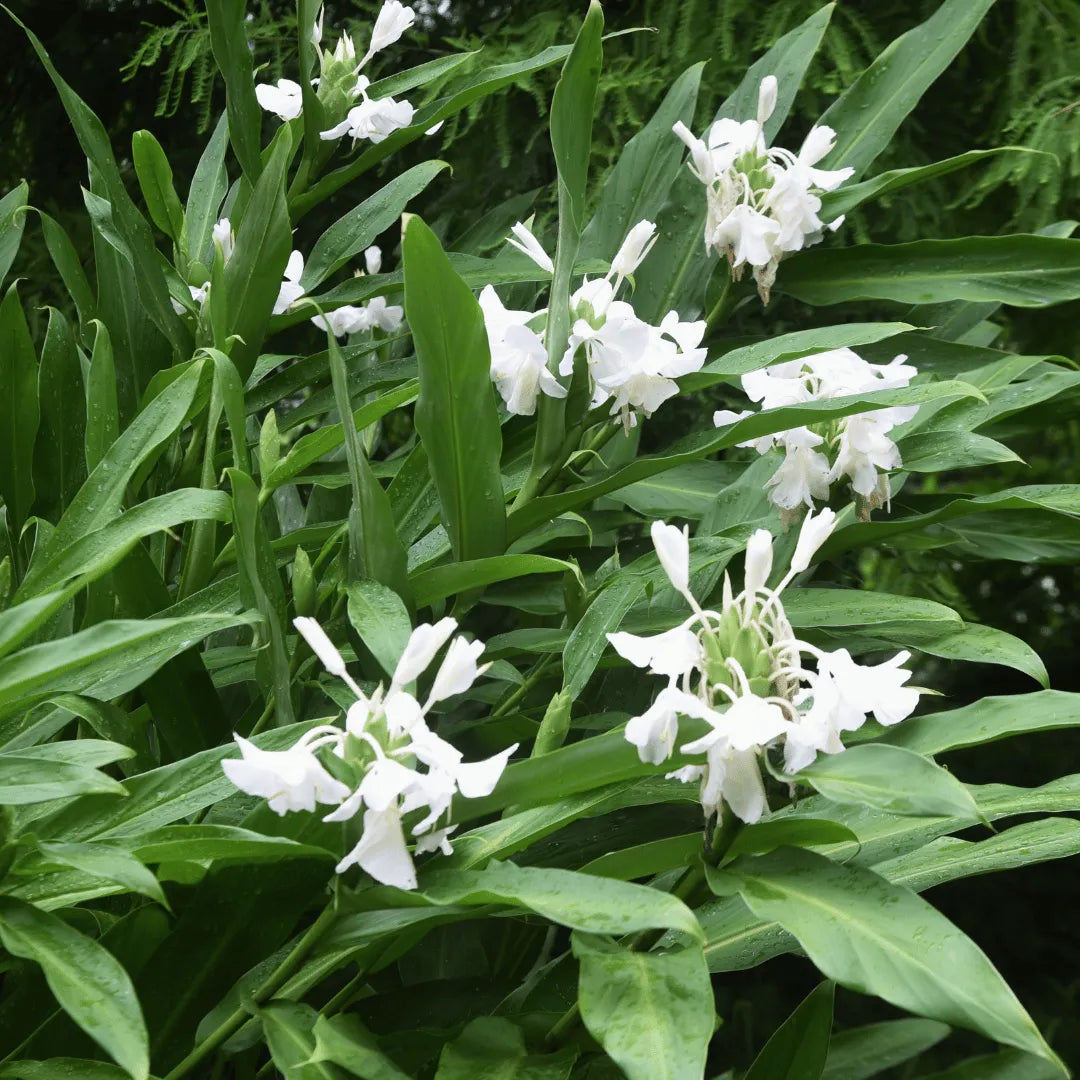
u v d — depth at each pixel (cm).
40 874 171
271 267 205
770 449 204
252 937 174
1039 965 432
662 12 352
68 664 155
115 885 174
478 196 393
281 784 154
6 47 422
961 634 196
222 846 163
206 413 214
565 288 186
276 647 179
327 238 224
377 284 220
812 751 158
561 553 223
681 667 159
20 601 171
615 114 372
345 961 179
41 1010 178
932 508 218
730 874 162
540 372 186
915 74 226
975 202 338
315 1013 168
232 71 212
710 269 226
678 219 230
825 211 213
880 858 184
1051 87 329
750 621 161
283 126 203
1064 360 219
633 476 192
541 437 192
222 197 237
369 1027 186
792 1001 417
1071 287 210
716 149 205
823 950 154
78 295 221
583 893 156
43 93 425
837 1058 191
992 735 167
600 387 189
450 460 184
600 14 180
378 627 173
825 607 197
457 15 416
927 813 155
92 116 213
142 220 211
